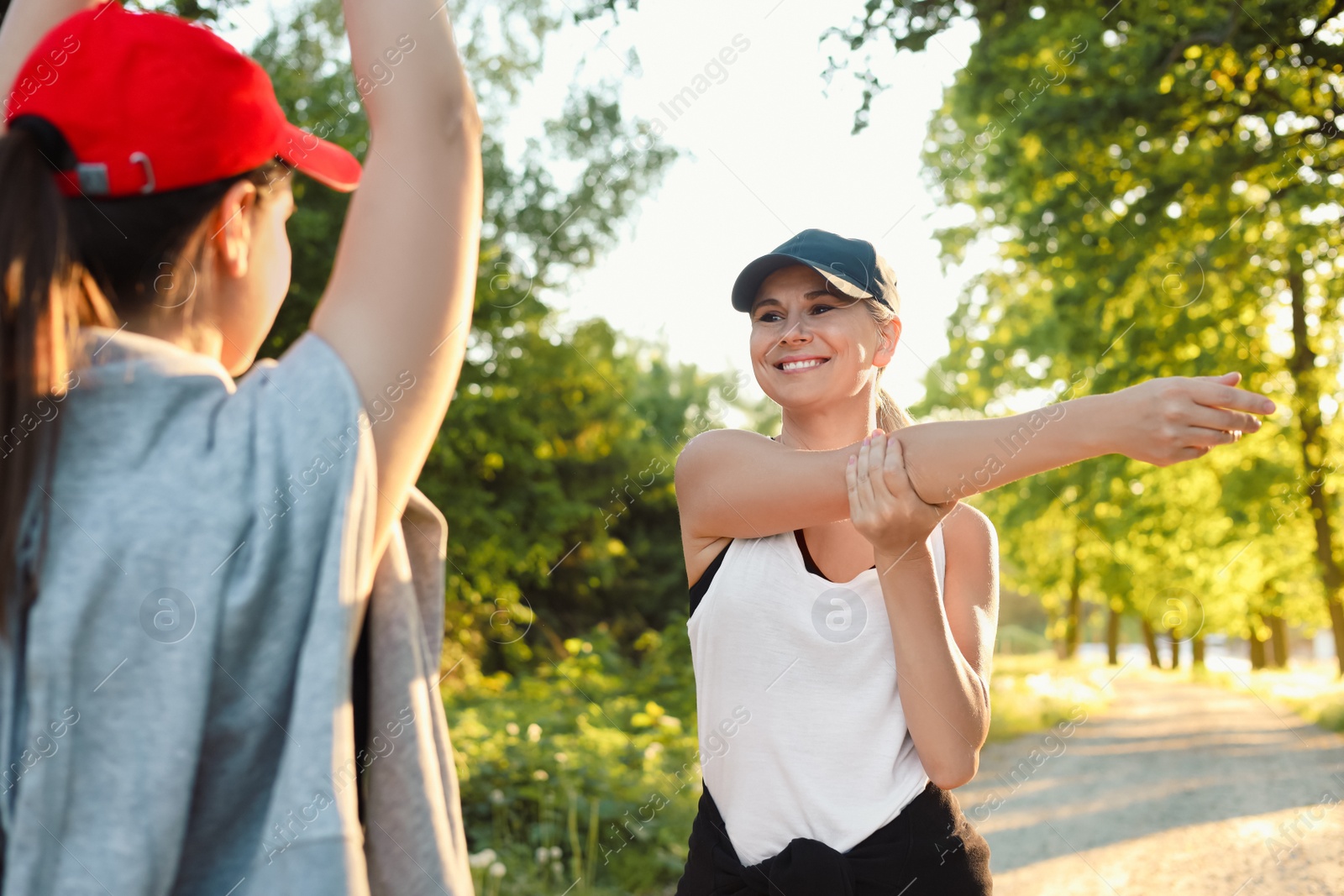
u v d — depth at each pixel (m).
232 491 0.59
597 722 6.58
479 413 9.19
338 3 6.56
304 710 0.57
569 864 4.21
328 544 0.59
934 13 6.86
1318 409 12.74
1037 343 12.27
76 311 0.61
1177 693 18.09
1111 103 8.73
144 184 0.64
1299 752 9.05
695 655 1.57
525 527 9.86
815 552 1.52
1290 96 8.80
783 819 1.46
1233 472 14.03
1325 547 13.89
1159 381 0.92
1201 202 9.68
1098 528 15.45
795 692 1.46
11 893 0.54
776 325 1.57
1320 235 10.12
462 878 0.68
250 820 0.59
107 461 0.58
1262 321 11.87
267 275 0.73
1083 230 9.89
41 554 0.57
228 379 0.64
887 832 1.42
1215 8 8.55
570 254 7.81
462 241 0.69
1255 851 5.25
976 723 1.42
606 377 9.52
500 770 4.84
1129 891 4.65
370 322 0.65
